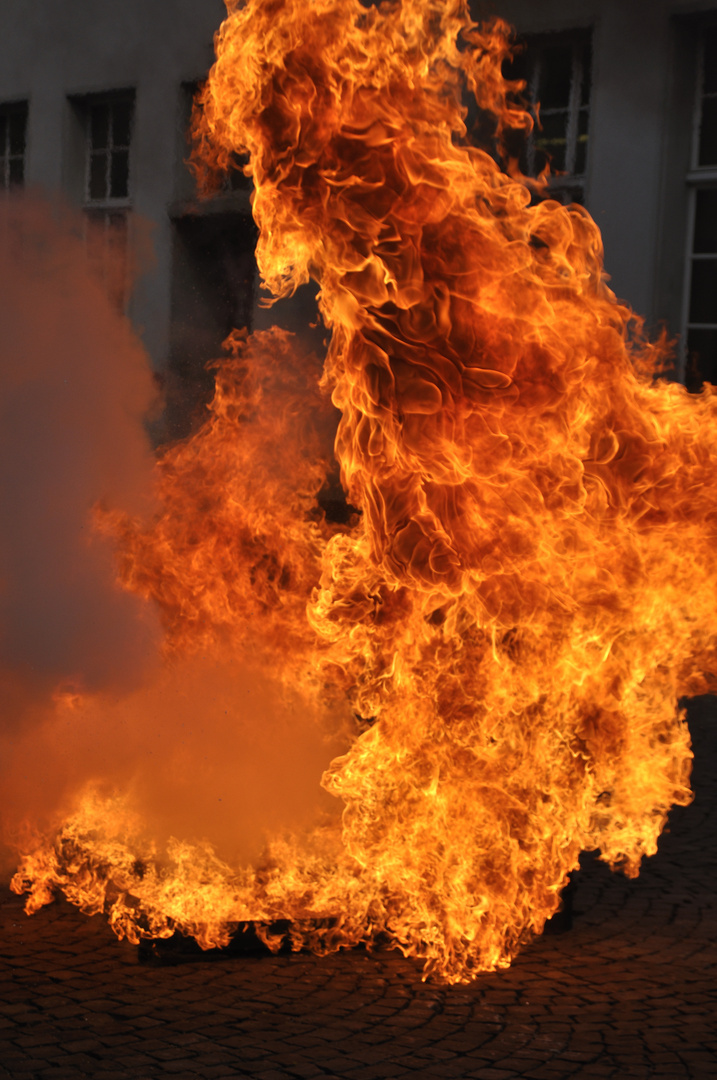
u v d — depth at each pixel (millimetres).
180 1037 6633
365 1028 6812
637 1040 6727
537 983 7520
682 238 20062
